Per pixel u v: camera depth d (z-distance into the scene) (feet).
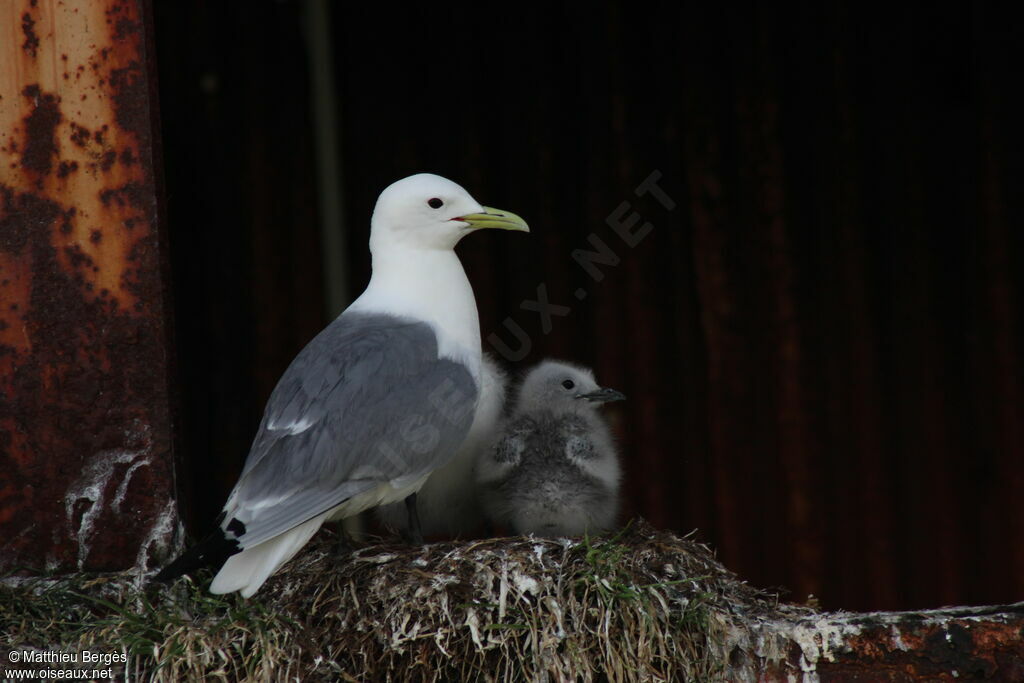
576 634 18.38
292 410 20.11
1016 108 34.71
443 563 19.33
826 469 34.99
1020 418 34.47
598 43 35.58
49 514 19.35
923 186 35.12
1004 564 34.37
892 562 34.63
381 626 18.83
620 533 20.84
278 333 35.24
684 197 35.53
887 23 35.17
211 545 18.17
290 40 35.58
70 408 19.38
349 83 35.81
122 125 19.36
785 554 34.81
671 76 35.53
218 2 35.29
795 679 18.52
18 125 19.27
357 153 35.76
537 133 35.60
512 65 35.68
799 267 35.29
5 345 19.30
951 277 35.04
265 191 35.40
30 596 19.07
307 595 19.81
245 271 35.24
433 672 18.56
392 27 35.86
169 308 20.20
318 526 19.79
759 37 35.37
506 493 23.00
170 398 19.86
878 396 34.99
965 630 18.06
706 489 35.09
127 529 19.51
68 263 19.34
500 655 18.54
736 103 35.47
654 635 18.47
